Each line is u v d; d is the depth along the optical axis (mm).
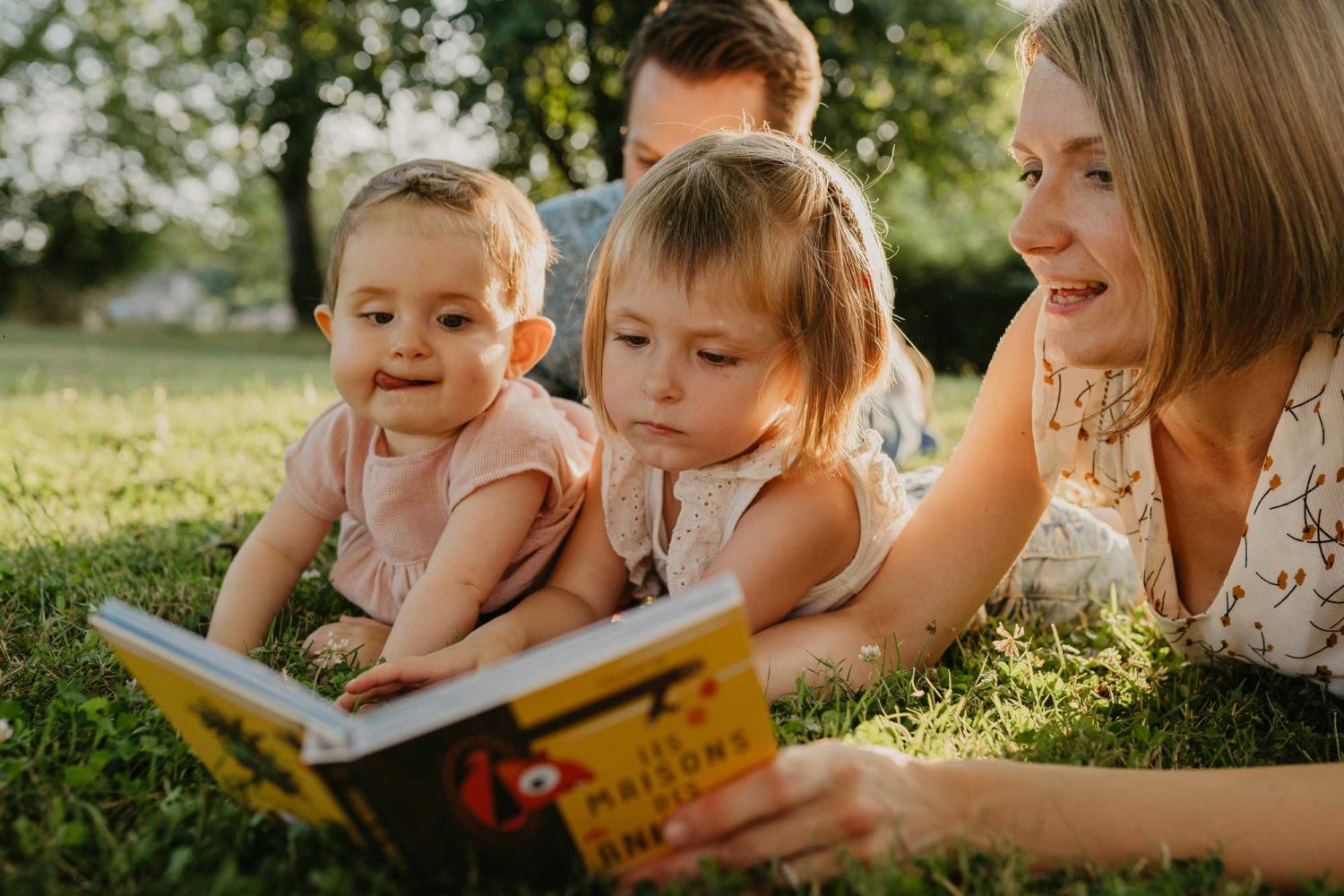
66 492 3355
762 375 1850
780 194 1874
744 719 1127
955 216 17312
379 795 1082
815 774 1168
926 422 3955
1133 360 1620
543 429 2160
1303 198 1403
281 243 35781
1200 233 1431
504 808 1114
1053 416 1930
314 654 2006
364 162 22828
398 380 2053
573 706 1071
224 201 30531
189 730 1283
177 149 26312
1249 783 1288
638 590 2270
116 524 2924
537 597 2117
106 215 27359
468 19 13633
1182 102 1411
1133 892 1153
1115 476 2000
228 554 2672
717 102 3193
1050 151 1564
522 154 15148
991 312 15211
